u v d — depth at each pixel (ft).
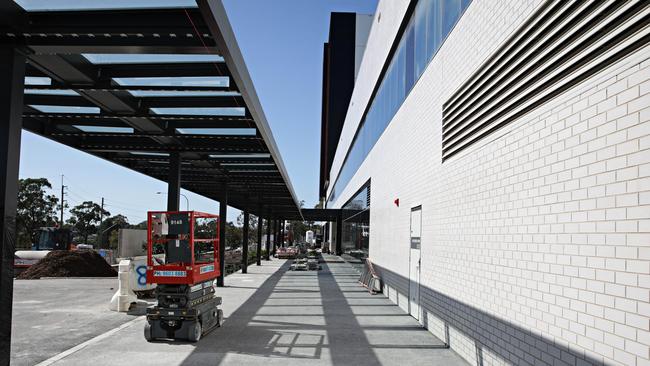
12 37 18.35
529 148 17.31
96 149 39.34
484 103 22.11
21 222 201.46
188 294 28.02
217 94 27.84
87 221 255.09
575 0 14.48
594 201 13.30
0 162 17.79
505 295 19.11
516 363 17.97
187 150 40.47
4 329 17.65
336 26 254.06
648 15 11.33
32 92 27.86
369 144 75.87
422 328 32.96
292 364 23.49
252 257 129.08
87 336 29.86
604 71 13.08
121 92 26.96
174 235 28.25
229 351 26.03
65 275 73.41
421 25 37.73
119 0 16.92
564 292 14.70
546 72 16.30
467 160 24.31
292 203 100.53
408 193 40.75
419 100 37.14
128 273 40.45
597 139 13.24
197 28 18.02
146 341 28.37
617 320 12.19
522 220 17.71
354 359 24.43
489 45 21.74
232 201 99.04
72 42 18.54
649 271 11.12
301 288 58.44
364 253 76.95
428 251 32.65
